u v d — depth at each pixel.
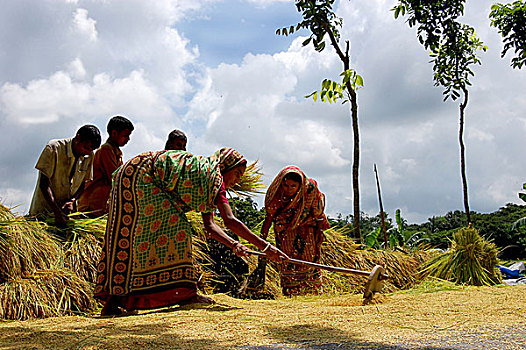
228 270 7.01
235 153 4.64
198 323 3.20
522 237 41.00
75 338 2.81
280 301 4.97
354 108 9.52
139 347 2.53
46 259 4.85
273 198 6.30
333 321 3.15
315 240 6.41
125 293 3.99
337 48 9.07
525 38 9.60
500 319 3.12
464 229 8.42
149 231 4.07
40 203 5.57
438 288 6.54
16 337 2.86
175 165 4.14
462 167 13.31
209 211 4.18
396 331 2.76
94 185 5.83
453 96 12.36
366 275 4.48
